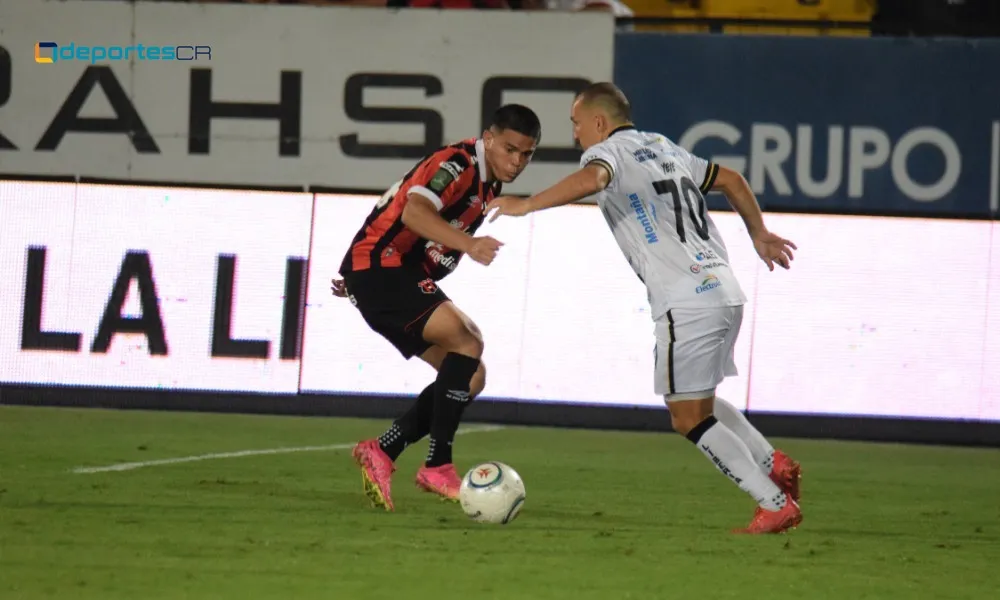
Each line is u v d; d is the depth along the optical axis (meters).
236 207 33.84
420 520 18.77
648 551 16.80
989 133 34.41
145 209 33.78
